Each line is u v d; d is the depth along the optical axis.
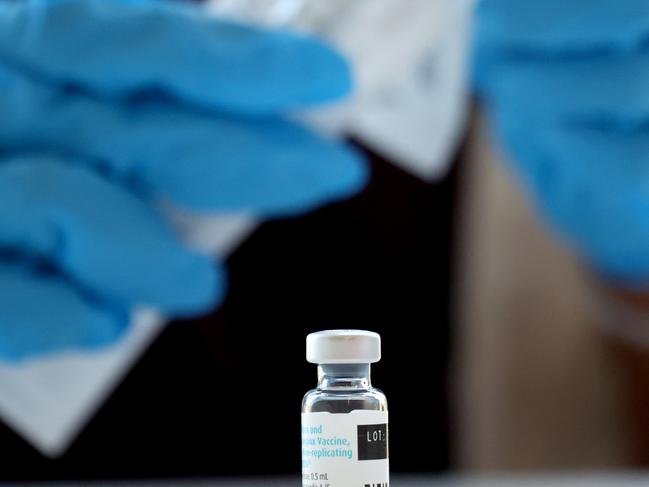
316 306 0.44
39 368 0.35
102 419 0.42
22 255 0.34
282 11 0.35
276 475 0.43
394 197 0.45
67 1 0.34
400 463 0.46
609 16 0.39
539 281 0.53
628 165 0.39
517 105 0.41
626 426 0.51
